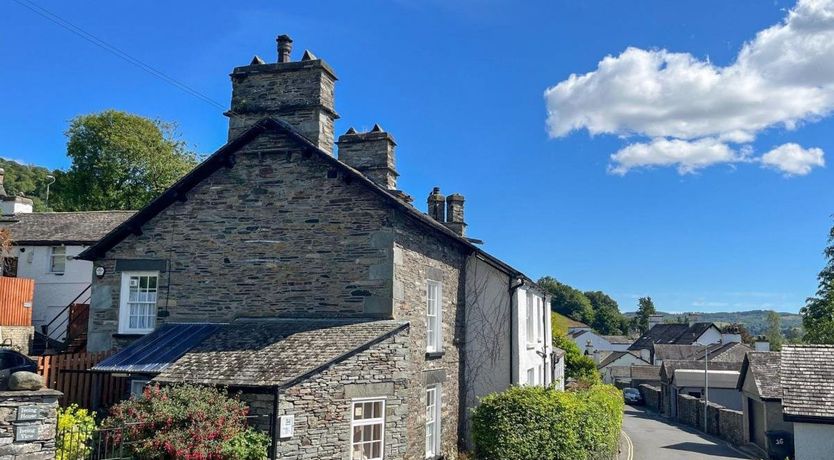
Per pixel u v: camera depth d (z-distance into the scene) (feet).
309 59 51.29
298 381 37.50
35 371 47.98
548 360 88.33
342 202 49.24
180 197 53.01
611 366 272.51
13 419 26.63
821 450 63.00
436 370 54.95
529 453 46.65
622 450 87.92
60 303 96.58
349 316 47.67
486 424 48.24
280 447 36.24
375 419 41.83
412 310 50.75
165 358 43.78
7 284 81.87
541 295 83.61
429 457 52.42
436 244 57.16
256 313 50.01
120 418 35.14
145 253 53.42
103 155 141.49
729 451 96.73
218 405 35.76
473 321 64.75
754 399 103.35
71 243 96.78
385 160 62.69
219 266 51.44
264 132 51.29
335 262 48.73
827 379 68.08
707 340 281.54
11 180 213.66
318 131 50.47
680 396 154.81
